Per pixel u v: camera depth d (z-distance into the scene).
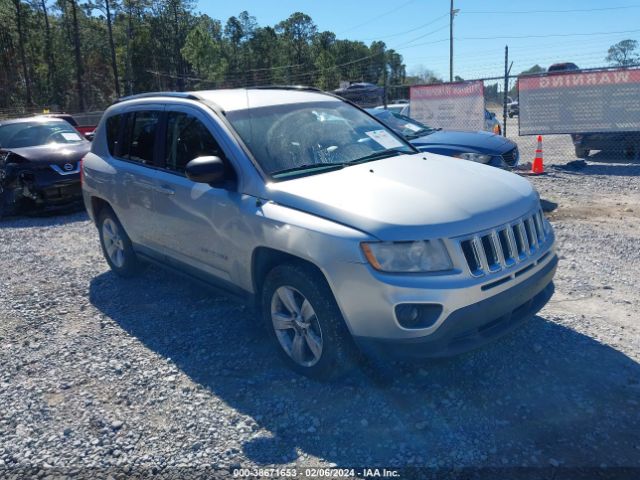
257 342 4.46
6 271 6.81
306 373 3.81
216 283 4.54
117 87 78.44
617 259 5.95
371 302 3.30
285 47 113.25
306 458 3.10
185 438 3.34
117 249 6.10
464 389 3.63
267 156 4.17
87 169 6.07
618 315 4.57
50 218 10.14
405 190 3.67
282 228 3.67
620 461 2.92
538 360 3.92
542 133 13.04
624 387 3.55
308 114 4.77
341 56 110.38
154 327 4.90
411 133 9.95
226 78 96.12
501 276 3.42
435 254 3.28
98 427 3.51
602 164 12.38
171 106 4.96
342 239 3.37
